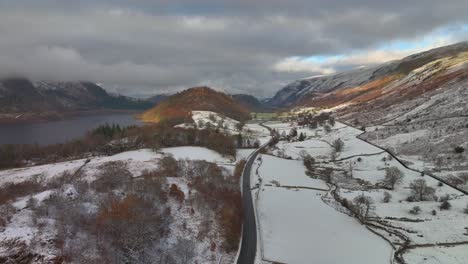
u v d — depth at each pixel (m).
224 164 177.75
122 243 73.06
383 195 124.75
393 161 162.88
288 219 108.06
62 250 66.50
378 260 81.50
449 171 135.00
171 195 105.31
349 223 104.69
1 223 73.38
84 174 142.25
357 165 167.12
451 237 88.69
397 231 95.31
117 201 87.94
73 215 79.31
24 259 61.66
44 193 97.50
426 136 180.38
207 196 110.81
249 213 112.44
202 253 81.19
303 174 162.25
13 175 153.88
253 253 85.94
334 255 85.00
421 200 116.62
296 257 84.25
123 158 178.00
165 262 72.00
